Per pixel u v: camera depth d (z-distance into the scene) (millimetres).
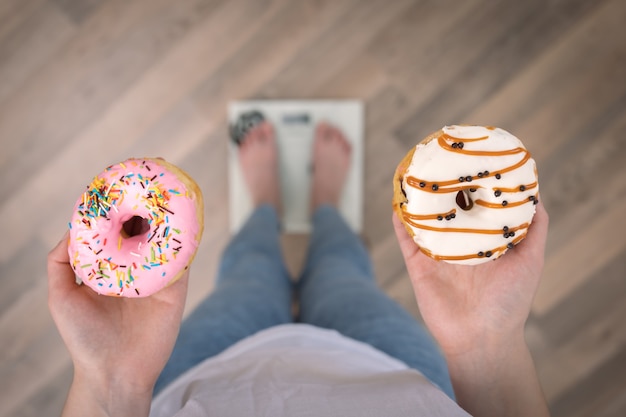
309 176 1266
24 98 1229
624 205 1203
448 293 623
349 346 770
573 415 1227
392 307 909
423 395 586
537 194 572
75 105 1232
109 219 565
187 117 1238
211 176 1253
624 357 1215
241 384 625
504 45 1203
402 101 1224
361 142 1240
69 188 1246
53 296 571
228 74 1229
